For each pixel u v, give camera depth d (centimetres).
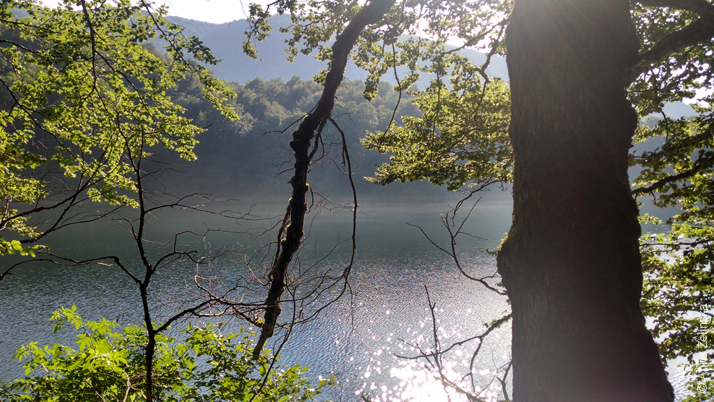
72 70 664
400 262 2812
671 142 699
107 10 685
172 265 2378
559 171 272
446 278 2431
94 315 1727
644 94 692
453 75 809
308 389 543
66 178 703
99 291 2059
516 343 294
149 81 744
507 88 811
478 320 1775
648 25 684
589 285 258
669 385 264
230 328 1293
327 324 1686
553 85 278
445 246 3338
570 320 260
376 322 1741
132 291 2020
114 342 497
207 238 3284
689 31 412
